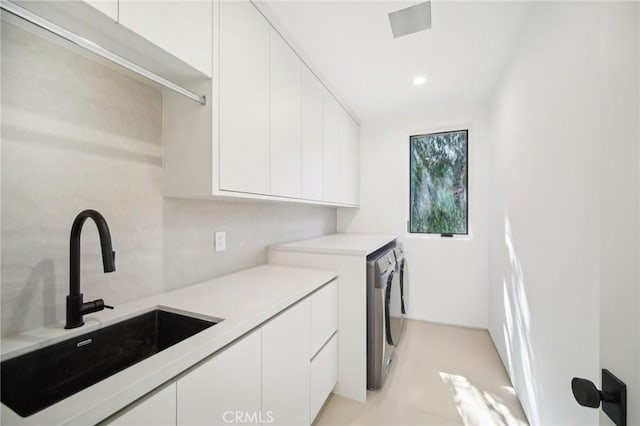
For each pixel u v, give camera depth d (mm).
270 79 1518
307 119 1967
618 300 482
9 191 850
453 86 2465
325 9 1493
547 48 1326
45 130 927
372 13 1531
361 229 3369
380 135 3275
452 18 1577
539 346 1416
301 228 2602
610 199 497
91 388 612
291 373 1286
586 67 990
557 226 1214
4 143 840
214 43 1160
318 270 1818
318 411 1549
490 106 2697
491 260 2691
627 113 476
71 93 994
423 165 3229
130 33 876
